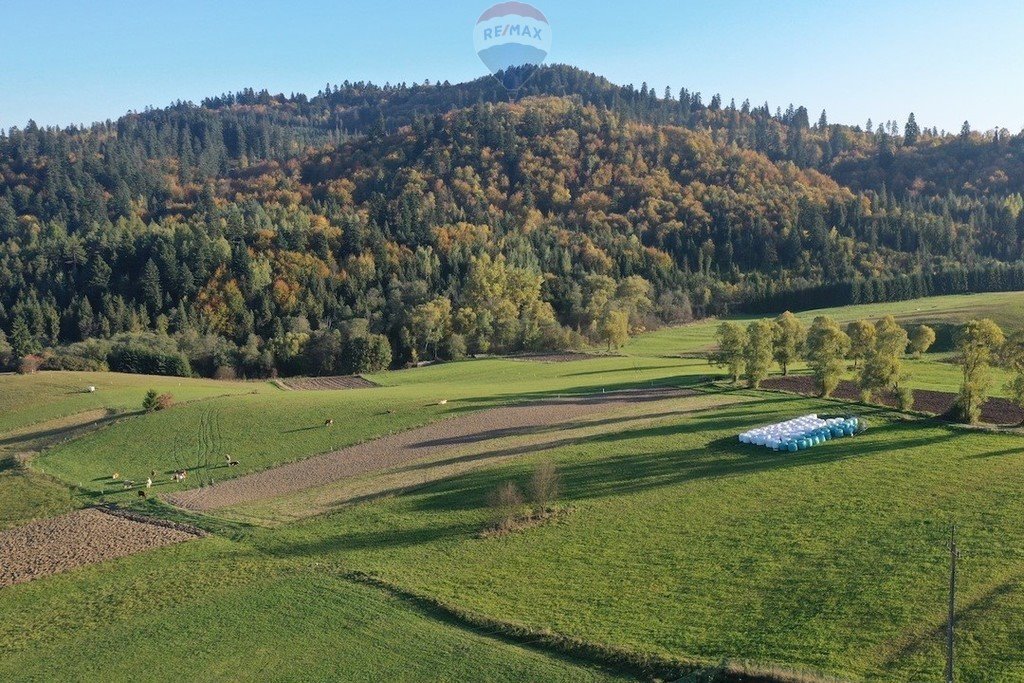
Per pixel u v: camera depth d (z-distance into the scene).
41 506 68.62
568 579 45.00
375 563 49.84
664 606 40.78
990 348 70.19
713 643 36.62
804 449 64.00
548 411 87.56
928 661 33.47
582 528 52.00
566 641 37.91
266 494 67.88
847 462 59.53
